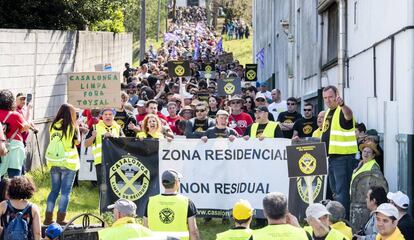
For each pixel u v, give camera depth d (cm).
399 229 2386
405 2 3122
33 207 2316
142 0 9219
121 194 3309
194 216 2369
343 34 4403
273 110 4831
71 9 6550
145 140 3319
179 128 4156
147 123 3459
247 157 3331
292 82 6600
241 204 2119
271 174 3316
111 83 3841
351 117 3181
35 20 6312
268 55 9256
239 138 3331
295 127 3906
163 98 5591
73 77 3844
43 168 4716
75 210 3666
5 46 4562
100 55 7162
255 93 5488
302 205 3250
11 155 3294
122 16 8831
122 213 2069
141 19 9244
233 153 3331
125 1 7325
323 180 3216
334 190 3225
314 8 5419
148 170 3316
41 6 6381
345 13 4406
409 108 3117
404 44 3162
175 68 5266
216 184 3334
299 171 2495
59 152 3188
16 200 2300
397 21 3250
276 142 3309
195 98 5006
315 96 5400
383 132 3522
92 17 6819
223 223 3406
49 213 3195
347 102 4406
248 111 4872
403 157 3164
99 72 3841
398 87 3269
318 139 3272
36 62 5006
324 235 2041
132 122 4066
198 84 6438
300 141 3300
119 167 3316
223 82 5294
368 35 3831
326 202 2489
